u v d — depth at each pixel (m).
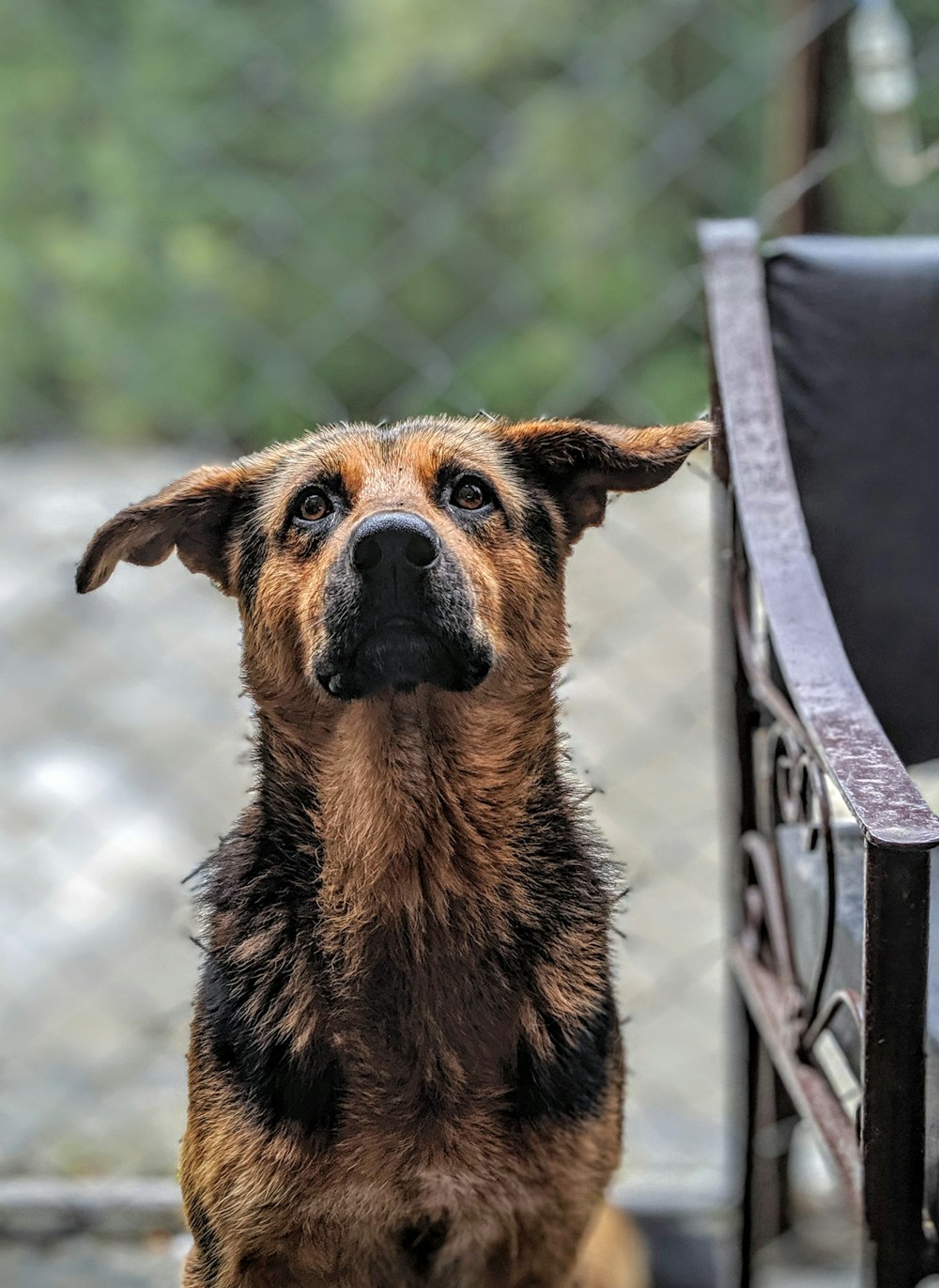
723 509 2.60
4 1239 3.10
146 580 6.25
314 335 9.40
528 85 10.46
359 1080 2.02
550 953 2.12
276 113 9.62
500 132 10.31
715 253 2.60
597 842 2.28
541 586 2.22
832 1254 3.14
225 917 2.17
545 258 10.02
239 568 2.27
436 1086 2.02
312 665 2.06
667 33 9.20
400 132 10.30
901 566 2.53
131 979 4.13
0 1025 3.91
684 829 4.84
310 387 9.02
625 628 5.73
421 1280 2.16
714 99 9.02
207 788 5.20
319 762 2.14
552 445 2.26
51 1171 3.30
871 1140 1.74
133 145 8.98
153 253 8.94
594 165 10.08
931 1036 1.84
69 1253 3.06
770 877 2.49
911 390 2.55
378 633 1.97
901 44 3.39
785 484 2.32
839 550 2.54
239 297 9.25
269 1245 2.04
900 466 2.54
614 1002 2.26
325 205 9.79
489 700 2.14
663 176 9.62
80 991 4.07
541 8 10.03
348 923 2.07
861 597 2.54
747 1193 2.81
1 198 8.70
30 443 8.27
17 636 5.90
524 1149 2.05
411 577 1.95
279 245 9.52
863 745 1.87
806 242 2.61
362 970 2.06
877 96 3.41
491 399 9.38
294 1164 2.00
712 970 4.23
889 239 2.67
